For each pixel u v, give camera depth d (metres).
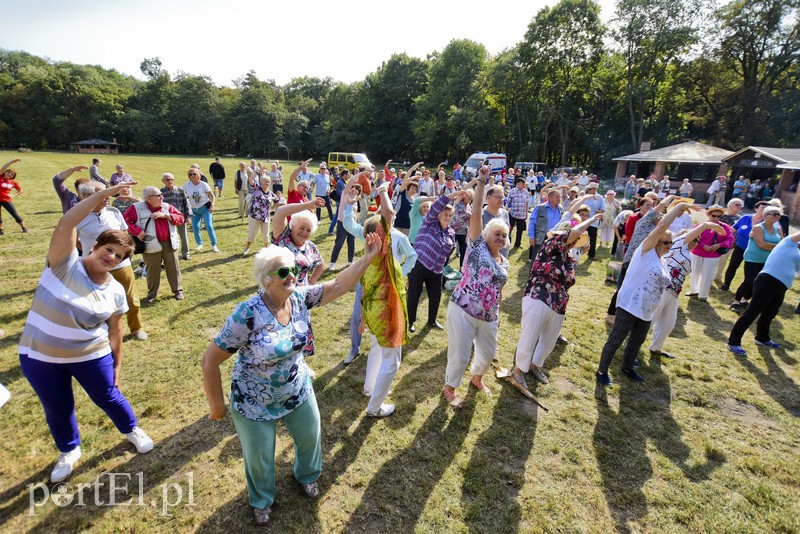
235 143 75.94
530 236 8.05
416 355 4.82
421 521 2.68
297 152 76.06
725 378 4.64
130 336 4.84
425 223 5.13
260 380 2.23
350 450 3.26
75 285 2.56
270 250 2.11
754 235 6.41
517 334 5.54
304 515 2.68
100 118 66.44
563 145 41.91
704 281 7.04
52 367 2.61
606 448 3.45
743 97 35.50
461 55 49.47
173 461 3.06
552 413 3.88
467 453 3.30
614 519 2.79
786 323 6.32
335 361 4.59
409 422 3.63
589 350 5.17
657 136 38.53
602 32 37.94
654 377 4.61
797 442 3.64
